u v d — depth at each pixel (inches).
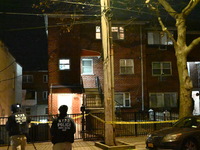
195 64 1051.3
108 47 425.1
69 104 823.1
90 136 544.7
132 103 944.3
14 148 286.4
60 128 239.0
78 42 879.1
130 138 512.1
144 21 952.9
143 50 969.5
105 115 422.0
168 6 496.4
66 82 857.5
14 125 287.7
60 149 237.3
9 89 946.1
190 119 395.9
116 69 950.4
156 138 368.5
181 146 347.3
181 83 478.9
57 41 873.5
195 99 1035.9
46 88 1584.6
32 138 504.1
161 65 997.8
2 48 817.5
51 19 871.1
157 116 743.1
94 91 877.2
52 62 864.3
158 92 982.4
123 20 930.7
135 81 957.8
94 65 937.5
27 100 1546.5
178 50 486.0
